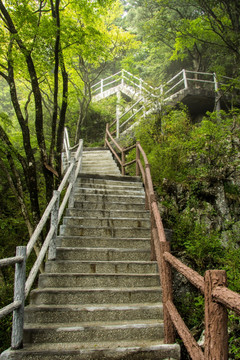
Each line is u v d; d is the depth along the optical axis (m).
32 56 5.19
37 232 2.76
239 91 10.67
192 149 6.50
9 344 3.67
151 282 3.36
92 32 5.44
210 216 5.38
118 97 15.33
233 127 6.96
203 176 5.92
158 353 2.38
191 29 10.09
